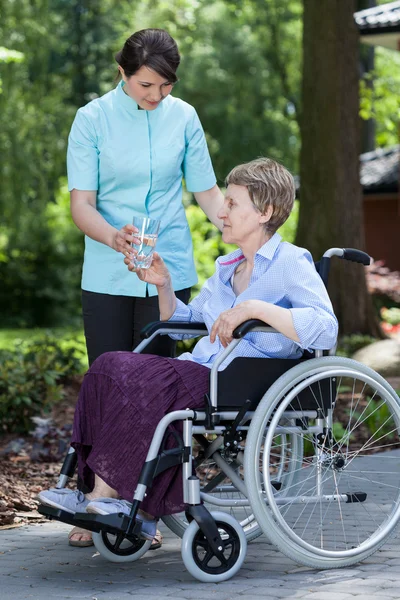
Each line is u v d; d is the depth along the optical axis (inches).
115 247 189.6
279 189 172.2
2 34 936.9
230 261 180.5
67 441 314.5
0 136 976.3
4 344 831.1
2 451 309.1
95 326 205.5
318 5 618.2
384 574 163.6
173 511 162.9
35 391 349.7
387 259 1062.4
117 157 200.4
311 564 167.0
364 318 639.1
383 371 507.2
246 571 168.7
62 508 161.2
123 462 161.0
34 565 175.2
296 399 169.6
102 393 165.6
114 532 156.9
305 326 162.2
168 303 184.9
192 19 1466.5
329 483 229.6
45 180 1073.5
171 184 205.9
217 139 1422.2
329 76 618.5
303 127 631.8
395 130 936.3
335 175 623.2
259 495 162.4
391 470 263.6
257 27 1498.5
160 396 162.2
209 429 161.8
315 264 181.2
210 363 175.0
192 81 1416.1
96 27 1514.5
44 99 1023.6
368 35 697.0
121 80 203.2
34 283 1136.2
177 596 152.1
